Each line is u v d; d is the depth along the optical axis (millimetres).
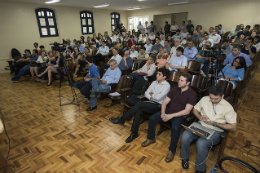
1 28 6949
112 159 1867
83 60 4941
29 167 1766
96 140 2195
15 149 2045
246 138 2133
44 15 8047
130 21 11594
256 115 2625
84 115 2854
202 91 2379
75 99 3547
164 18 10625
